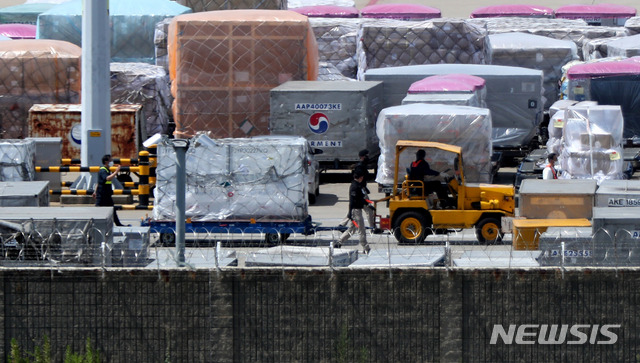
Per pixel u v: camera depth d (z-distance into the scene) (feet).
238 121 434.30
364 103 403.75
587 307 168.04
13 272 170.40
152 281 170.40
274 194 280.31
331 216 336.08
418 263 182.39
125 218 331.57
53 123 425.69
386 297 168.86
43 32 561.84
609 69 440.86
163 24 524.93
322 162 408.87
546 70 528.22
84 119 358.23
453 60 501.56
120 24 549.54
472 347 169.37
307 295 169.58
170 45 447.42
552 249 202.08
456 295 168.14
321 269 168.96
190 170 281.13
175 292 170.19
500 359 169.27
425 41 501.97
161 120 480.64
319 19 563.48
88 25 353.51
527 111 437.99
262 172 280.10
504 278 168.04
